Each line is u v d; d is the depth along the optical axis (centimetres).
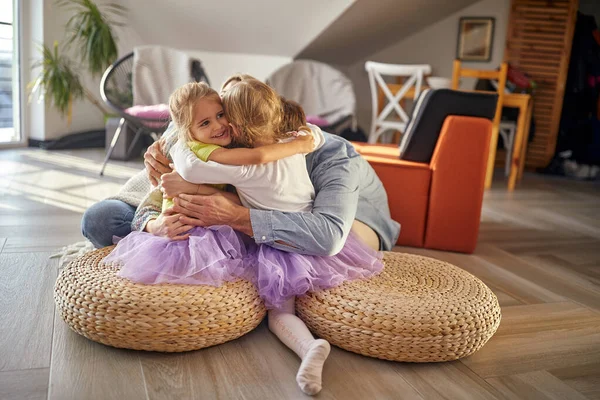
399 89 488
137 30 517
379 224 230
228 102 170
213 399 140
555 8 544
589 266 274
